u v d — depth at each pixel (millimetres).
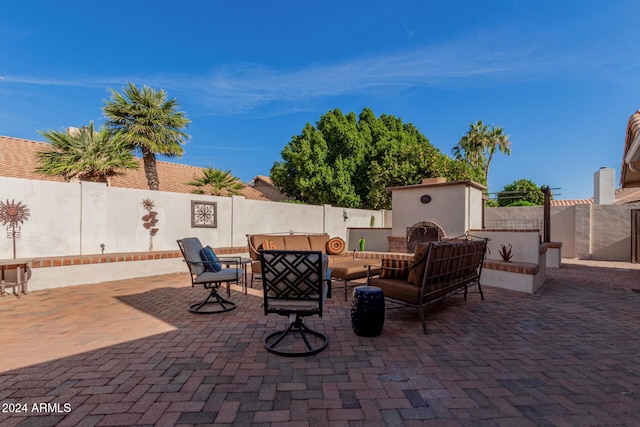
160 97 11547
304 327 3881
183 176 17438
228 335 3881
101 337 3799
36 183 6629
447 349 3484
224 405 2387
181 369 2975
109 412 2289
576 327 4242
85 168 10180
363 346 3570
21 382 2717
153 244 8406
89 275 6992
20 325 4234
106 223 7617
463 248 4812
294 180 20031
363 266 5895
